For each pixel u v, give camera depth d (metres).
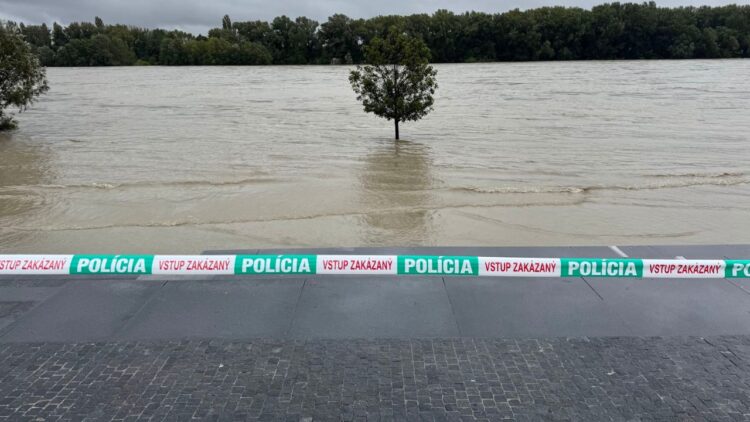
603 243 8.49
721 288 5.73
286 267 5.03
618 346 4.58
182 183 13.43
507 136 21.94
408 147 19.36
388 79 20.62
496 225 9.55
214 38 105.25
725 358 4.38
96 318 5.07
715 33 96.81
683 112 29.94
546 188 12.70
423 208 10.80
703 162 16.22
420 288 5.74
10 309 5.24
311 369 4.23
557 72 71.31
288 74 76.19
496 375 4.16
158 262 4.97
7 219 10.12
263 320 5.04
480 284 5.84
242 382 4.05
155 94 46.88
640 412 3.73
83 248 8.25
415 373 4.18
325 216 10.22
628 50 100.56
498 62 101.44
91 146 20.02
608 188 12.75
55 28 111.25
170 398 3.87
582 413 3.72
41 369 4.23
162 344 4.61
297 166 15.86
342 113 31.53
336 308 5.28
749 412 3.72
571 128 24.17
